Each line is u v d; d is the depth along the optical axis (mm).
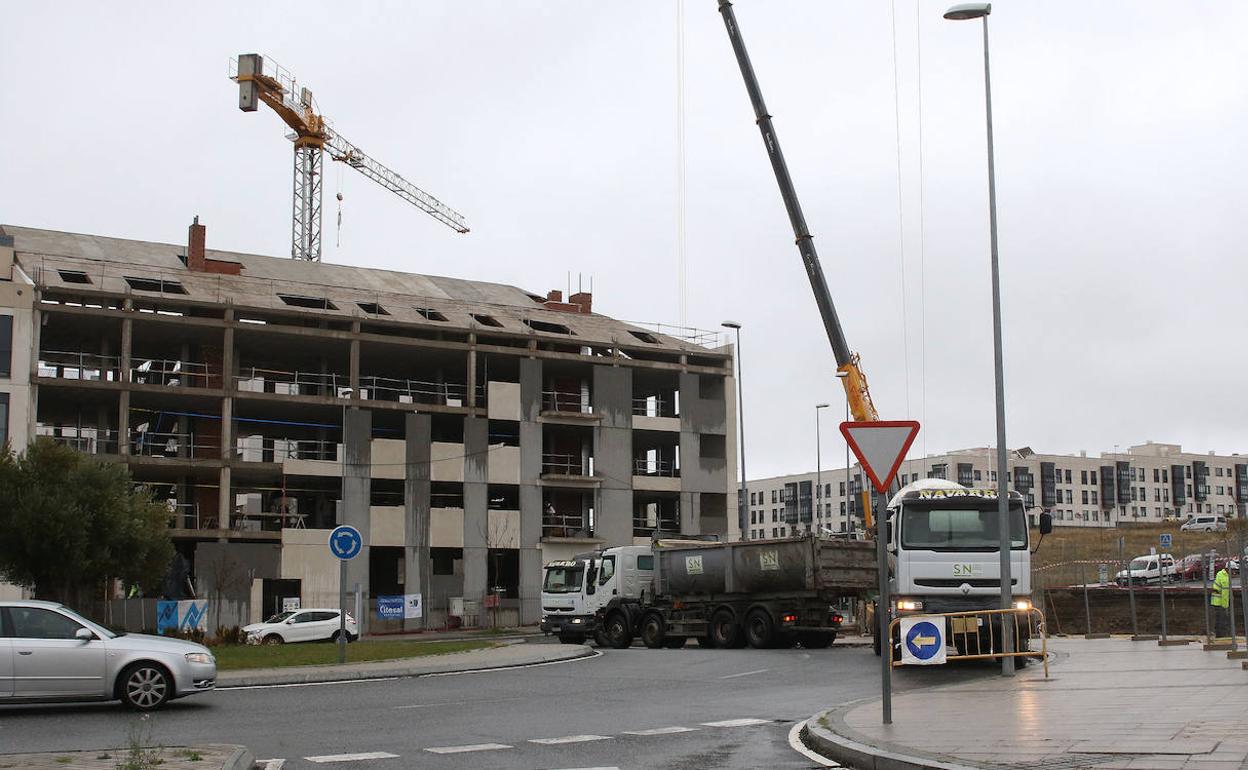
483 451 65312
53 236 63812
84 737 13844
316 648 31844
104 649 16438
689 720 15500
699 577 34844
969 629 22000
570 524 68500
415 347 64625
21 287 55062
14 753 12109
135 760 10477
